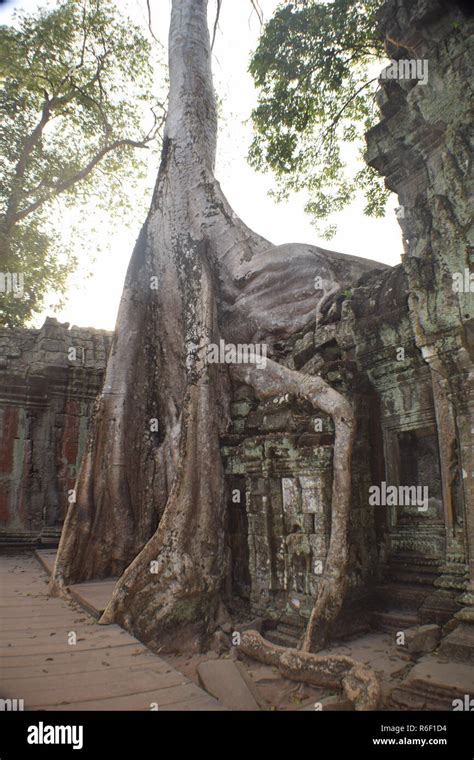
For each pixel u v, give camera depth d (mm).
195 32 10781
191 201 8898
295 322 7219
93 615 5551
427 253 4590
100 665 3998
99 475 7516
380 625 5074
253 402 6629
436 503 5266
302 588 5156
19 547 11359
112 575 7305
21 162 15656
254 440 5914
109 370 7953
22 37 15062
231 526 6375
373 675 3496
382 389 5773
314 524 5137
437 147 5191
